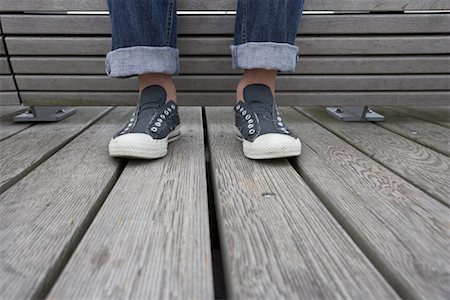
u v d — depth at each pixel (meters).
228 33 1.20
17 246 0.51
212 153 0.95
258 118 0.91
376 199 0.67
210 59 1.25
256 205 0.64
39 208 0.63
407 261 0.48
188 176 0.78
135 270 0.46
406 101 1.32
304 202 0.66
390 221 0.59
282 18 0.87
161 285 0.43
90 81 1.26
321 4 1.15
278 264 0.47
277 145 0.84
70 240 0.53
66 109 1.52
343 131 1.23
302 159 0.91
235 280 0.44
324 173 0.81
